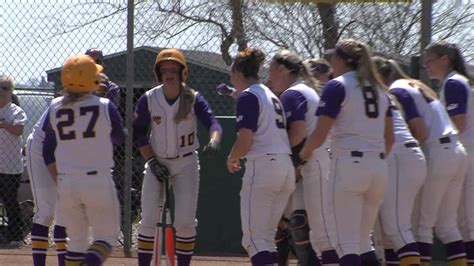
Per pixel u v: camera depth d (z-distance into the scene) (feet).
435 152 78.95
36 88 122.42
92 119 71.41
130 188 105.09
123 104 130.00
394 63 83.25
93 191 71.26
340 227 69.46
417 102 79.30
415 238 81.71
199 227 108.17
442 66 81.20
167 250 83.30
